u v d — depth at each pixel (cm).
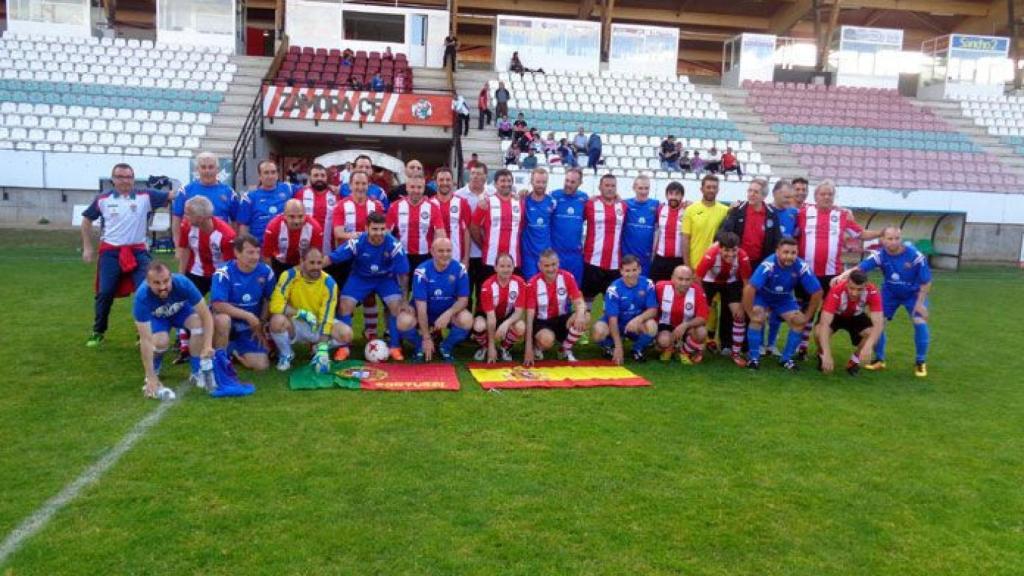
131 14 2856
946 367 647
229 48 2095
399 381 530
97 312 607
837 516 336
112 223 599
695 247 679
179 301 484
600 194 700
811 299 627
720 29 3080
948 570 292
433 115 1759
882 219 1709
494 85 2061
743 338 643
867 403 522
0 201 1523
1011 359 684
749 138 1997
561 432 432
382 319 781
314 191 655
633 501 342
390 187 941
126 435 401
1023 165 2020
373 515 319
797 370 618
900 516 338
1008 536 321
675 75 2295
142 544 288
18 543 286
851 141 2041
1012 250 1753
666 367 614
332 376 534
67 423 418
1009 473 394
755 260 655
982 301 1071
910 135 2084
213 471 358
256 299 554
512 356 636
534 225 676
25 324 680
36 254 1170
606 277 702
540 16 2898
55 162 1525
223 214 623
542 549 295
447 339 611
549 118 1966
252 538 296
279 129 1725
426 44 2270
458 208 663
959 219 1619
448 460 382
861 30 2388
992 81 2386
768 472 384
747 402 512
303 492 338
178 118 1761
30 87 1784
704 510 336
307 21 2206
